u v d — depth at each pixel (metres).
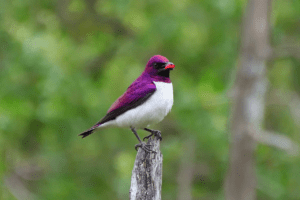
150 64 7.69
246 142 15.58
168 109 7.61
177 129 19.47
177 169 20.22
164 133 19.89
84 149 17.34
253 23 15.38
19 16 16.44
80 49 17.50
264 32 15.40
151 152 6.43
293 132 17.45
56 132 15.58
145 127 7.84
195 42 16.61
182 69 18.14
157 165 6.41
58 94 14.62
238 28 17.44
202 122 16.30
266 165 18.30
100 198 18.33
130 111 7.54
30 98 15.26
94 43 18.06
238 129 15.61
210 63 17.92
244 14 15.91
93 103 15.61
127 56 18.09
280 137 14.64
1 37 15.26
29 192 17.81
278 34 18.27
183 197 18.75
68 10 17.34
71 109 15.33
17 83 15.00
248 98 15.44
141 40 16.94
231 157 16.22
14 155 16.88
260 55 15.40
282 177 17.20
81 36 17.64
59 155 17.39
